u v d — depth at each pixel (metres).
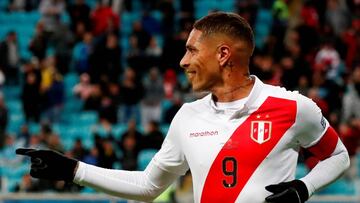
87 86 43.00
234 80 10.25
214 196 10.05
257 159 9.96
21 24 51.62
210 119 10.29
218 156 10.07
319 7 47.56
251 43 10.30
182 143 10.47
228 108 10.22
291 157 10.14
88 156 35.16
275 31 43.94
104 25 46.59
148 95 41.16
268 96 10.19
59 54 45.72
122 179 10.73
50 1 50.50
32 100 42.12
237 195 9.95
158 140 36.25
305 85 39.69
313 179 10.04
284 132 10.05
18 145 38.81
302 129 10.14
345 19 48.16
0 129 39.88
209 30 10.21
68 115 43.31
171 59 42.81
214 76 10.26
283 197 9.61
